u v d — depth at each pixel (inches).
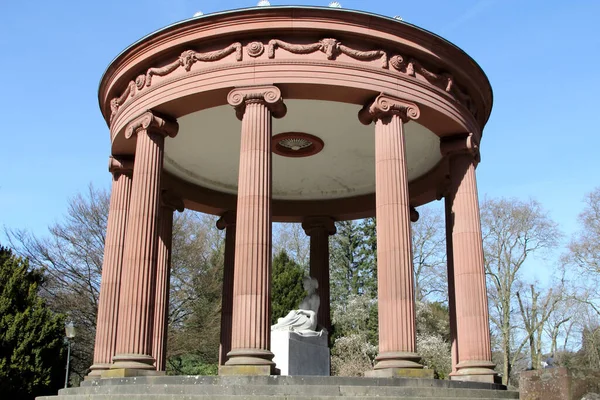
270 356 687.1
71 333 1279.5
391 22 823.1
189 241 2160.4
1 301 1225.4
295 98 824.3
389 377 674.2
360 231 2556.6
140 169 843.4
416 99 839.7
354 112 1011.3
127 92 930.1
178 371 2100.1
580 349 2062.0
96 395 683.4
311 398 603.5
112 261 959.6
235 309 702.5
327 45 807.1
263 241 724.0
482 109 1016.2
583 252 1872.5
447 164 1064.2
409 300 733.3
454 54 888.9
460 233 911.0
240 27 809.5
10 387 1156.5
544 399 352.8
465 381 746.2
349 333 2094.0
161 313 1056.8
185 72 835.4
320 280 1238.9
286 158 1193.4
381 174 792.3
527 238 2063.2
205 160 1164.5
